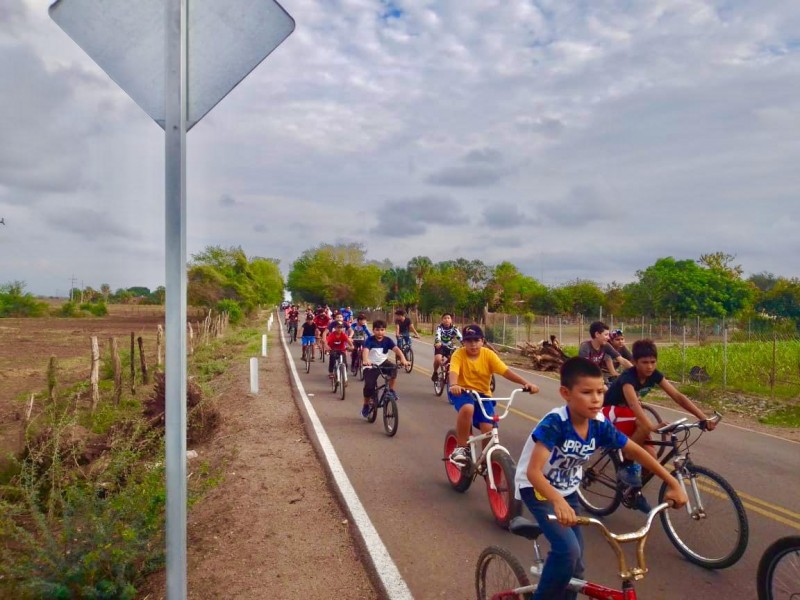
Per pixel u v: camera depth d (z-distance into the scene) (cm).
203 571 507
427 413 1263
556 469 362
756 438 1117
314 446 947
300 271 9056
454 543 571
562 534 339
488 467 621
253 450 917
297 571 509
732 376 1878
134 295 10300
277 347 3030
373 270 7738
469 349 699
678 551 566
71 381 1812
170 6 308
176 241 302
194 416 1077
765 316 4000
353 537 584
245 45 311
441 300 5466
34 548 482
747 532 508
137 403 1296
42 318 5762
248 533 588
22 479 666
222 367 2070
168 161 305
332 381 1553
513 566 367
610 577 515
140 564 503
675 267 4778
